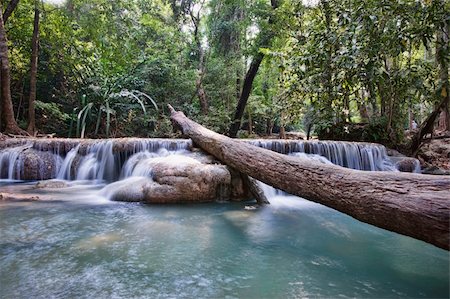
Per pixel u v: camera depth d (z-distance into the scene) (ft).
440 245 5.95
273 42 37.68
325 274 7.80
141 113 39.45
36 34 31.19
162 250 9.18
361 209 7.91
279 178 12.19
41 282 6.96
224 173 16.28
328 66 16.58
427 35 14.12
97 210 13.65
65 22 34.14
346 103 25.23
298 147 23.03
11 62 34.04
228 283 7.18
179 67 46.06
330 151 23.44
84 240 9.84
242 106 43.21
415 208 6.45
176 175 15.65
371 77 15.31
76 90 38.45
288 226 12.03
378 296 6.66
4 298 6.22
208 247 9.56
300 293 6.76
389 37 14.46
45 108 33.73
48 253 8.68
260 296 6.59
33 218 12.11
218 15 45.09
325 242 10.25
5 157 21.58
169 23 46.47
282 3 35.94
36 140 22.77
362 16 14.46
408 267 8.27
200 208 14.65
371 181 8.13
